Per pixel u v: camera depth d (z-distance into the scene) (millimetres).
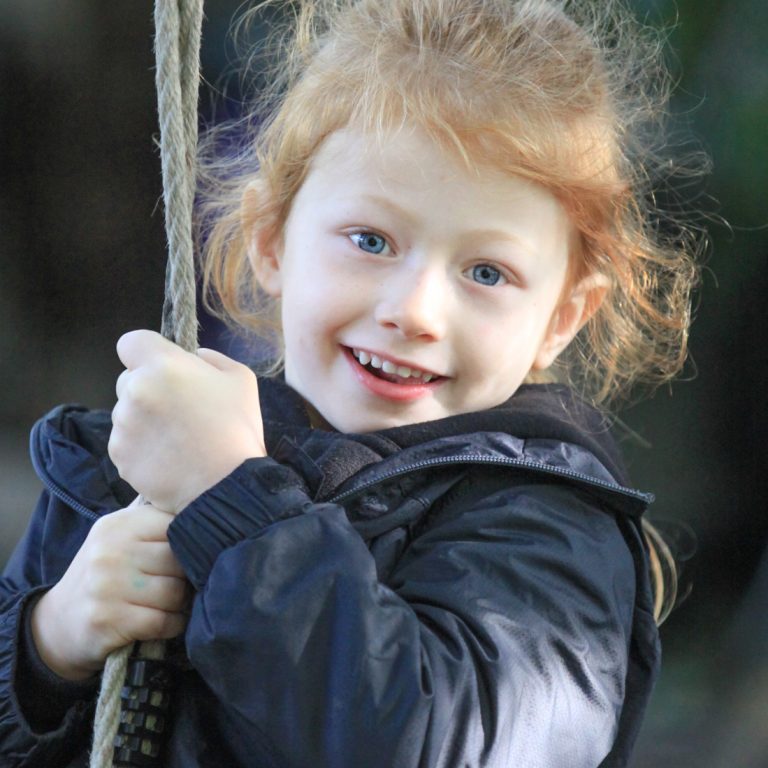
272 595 6258
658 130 15062
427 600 6746
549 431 7727
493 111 7578
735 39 18844
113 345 24203
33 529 8297
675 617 21703
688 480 21734
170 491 6703
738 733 17625
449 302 7438
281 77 9617
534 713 6551
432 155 7434
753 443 21484
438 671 6301
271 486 6543
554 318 8383
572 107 8039
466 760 6262
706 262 18844
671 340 10266
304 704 6164
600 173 8172
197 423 6746
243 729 6668
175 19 6953
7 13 21922
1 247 23250
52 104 22609
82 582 6832
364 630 6199
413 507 7262
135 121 22859
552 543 7094
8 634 7109
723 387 21250
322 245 7594
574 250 8211
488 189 7461
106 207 23234
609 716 6941
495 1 8375
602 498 7496
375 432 7566
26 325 23906
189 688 7008
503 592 6812
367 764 6094
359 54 7988
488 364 7531
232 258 10273
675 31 18750
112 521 6871
